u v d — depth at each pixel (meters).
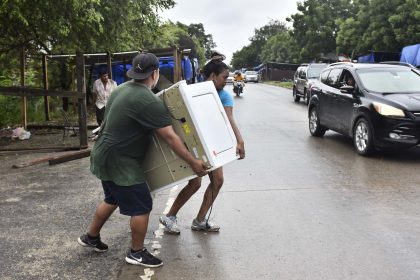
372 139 8.66
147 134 4.00
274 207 5.83
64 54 15.53
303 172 7.69
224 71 4.65
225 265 4.21
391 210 5.66
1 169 8.21
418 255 4.35
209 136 4.16
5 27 11.61
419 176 7.35
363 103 8.98
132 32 16.08
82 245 4.49
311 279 3.91
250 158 8.87
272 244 4.66
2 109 14.84
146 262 4.17
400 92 9.16
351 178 7.25
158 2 16.19
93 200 6.27
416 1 26.41
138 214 4.05
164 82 14.38
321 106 11.09
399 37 26.53
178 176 4.25
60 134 12.51
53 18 10.67
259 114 16.89
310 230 5.02
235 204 5.97
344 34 32.31
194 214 5.61
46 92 9.19
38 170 8.10
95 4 11.82
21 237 4.96
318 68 21.59
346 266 4.14
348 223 5.22
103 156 3.94
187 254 4.46
